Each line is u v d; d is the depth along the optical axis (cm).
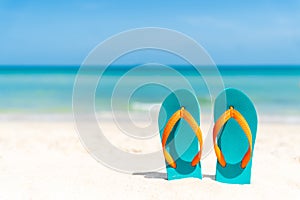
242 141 102
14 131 193
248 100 100
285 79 680
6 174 107
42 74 900
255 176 108
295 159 130
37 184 98
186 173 103
